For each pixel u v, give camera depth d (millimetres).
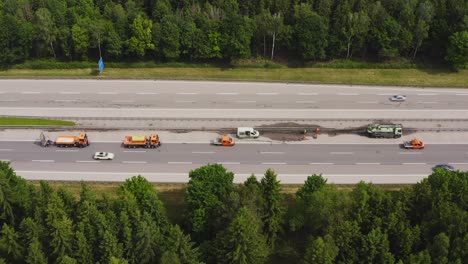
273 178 86125
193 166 108500
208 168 91188
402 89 132500
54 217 81000
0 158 110125
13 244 80250
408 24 136250
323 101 127562
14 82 134125
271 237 88250
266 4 141750
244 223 76812
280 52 142750
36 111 123062
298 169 108000
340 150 113188
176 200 100625
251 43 141125
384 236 79062
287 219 91312
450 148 114000
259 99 127812
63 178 105125
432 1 140875
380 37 135375
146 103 125938
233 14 134875
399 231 81438
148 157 110812
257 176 105688
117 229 82062
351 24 134625
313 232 89375
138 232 79750
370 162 110125
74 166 108375
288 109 124312
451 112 124125
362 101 127812
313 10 140875
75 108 124188
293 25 139625
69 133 116875
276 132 117750
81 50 137125
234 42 133625
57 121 119688
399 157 111625
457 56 133500
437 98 129125
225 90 131125
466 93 131000
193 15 139875
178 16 136750
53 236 79938
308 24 134125
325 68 139250
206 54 136250
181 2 143750
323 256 75625
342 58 141250
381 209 84500
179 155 111312
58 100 127125
